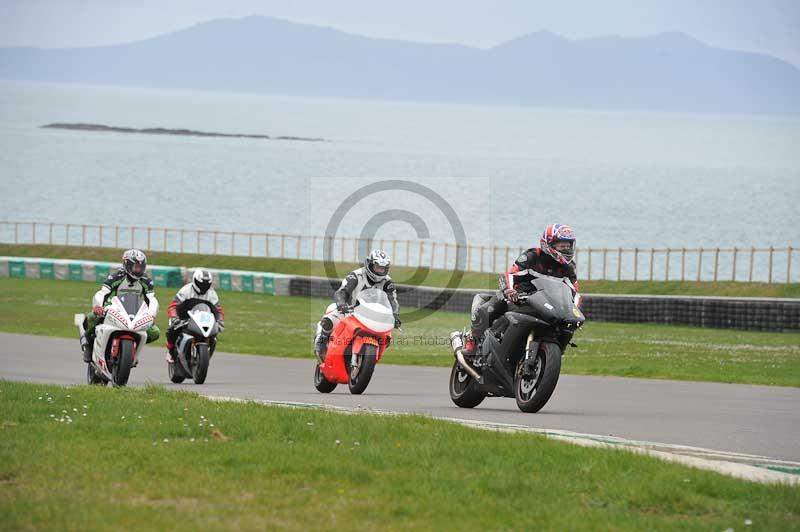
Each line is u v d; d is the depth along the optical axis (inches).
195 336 2741.1
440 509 1024.9
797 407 2161.7
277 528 935.7
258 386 2669.8
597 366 3371.1
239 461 1227.2
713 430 1726.1
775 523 1005.8
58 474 1128.8
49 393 1881.2
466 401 2064.5
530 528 968.9
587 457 1291.8
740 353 3912.4
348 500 1053.8
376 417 1632.6
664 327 5457.7
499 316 1988.2
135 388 2057.1
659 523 998.4
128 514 962.7
